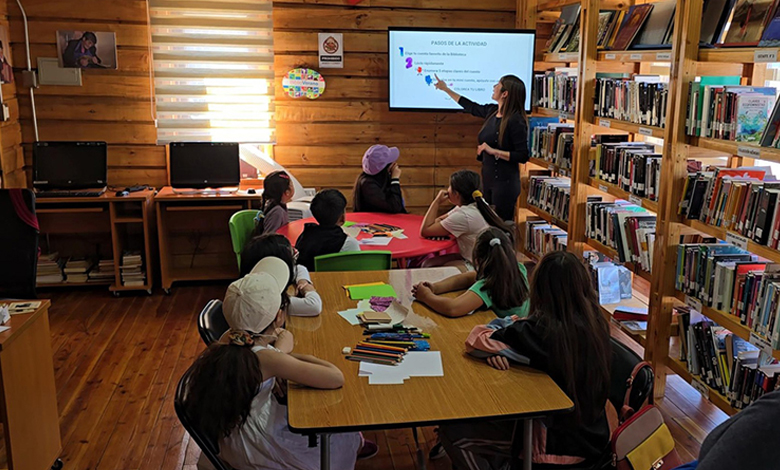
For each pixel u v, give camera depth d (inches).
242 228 171.6
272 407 82.7
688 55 126.9
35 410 106.0
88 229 211.0
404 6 214.1
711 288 126.0
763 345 109.5
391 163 186.1
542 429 83.0
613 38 163.2
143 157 212.7
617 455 78.4
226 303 82.5
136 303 197.5
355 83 217.2
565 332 82.0
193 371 78.8
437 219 159.8
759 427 43.7
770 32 109.8
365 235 160.9
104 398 140.8
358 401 78.0
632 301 167.5
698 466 46.1
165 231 207.2
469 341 89.4
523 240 219.6
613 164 161.6
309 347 92.5
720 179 123.0
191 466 117.6
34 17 199.5
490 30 208.4
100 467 116.8
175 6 201.6
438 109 214.4
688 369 133.5
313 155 220.7
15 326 99.3
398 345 92.5
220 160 207.9
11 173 195.6
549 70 217.5
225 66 207.5
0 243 128.3
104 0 200.7
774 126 107.6
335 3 210.8
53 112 205.8
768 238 109.7
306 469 83.1
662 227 136.1
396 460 118.6
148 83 207.5
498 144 190.5
